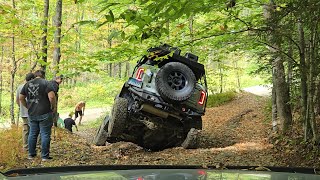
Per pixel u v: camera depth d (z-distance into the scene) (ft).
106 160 25.75
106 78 62.34
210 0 14.48
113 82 61.57
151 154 28.84
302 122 30.17
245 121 46.68
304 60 24.59
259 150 29.17
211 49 27.89
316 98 26.78
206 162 25.36
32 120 24.66
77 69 19.53
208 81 72.84
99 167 5.38
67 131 36.47
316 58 24.17
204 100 29.66
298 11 17.71
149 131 30.37
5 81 73.97
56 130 33.63
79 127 62.34
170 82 28.09
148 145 31.45
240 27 22.47
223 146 33.81
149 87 28.22
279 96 33.09
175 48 21.30
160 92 27.68
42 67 33.32
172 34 21.76
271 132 35.19
